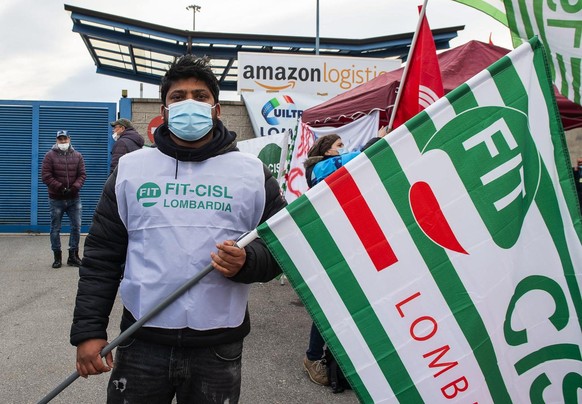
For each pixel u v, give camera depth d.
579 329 1.77
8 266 7.67
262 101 11.90
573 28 2.66
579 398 1.77
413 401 1.76
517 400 1.77
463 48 6.04
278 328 5.00
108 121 11.28
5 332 4.76
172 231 1.85
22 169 11.05
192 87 1.97
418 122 1.81
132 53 14.61
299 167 6.61
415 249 1.79
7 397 3.47
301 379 3.83
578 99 2.69
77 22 13.09
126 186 1.91
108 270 1.94
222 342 1.89
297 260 1.79
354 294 1.79
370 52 16.05
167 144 1.91
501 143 1.81
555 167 1.81
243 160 1.97
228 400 1.91
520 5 2.77
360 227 1.80
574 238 1.77
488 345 1.77
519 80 1.82
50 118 11.12
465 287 1.78
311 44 14.74
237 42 14.13
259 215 1.97
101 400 3.46
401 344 1.77
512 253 1.79
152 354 1.88
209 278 1.86
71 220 7.70
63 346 4.42
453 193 1.80
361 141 6.92
